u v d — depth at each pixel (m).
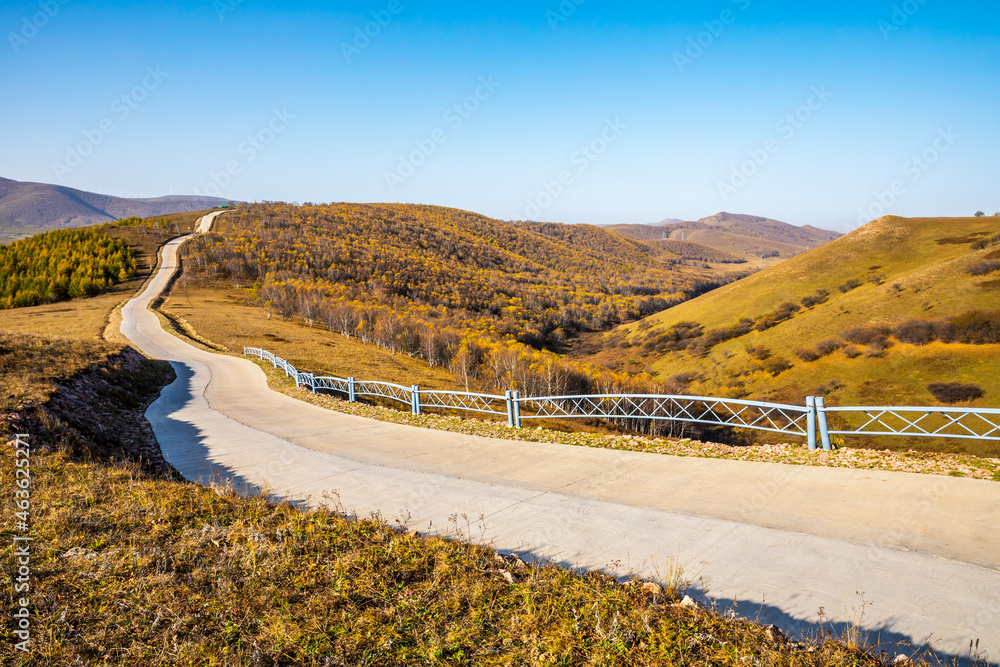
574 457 9.15
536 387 50.00
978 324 47.97
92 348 21.17
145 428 12.98
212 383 24.62
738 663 3.27
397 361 55.78
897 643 3.50
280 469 9.12
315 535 5.36
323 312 75.62
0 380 11.55
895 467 7.06
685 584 4.43
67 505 5.70
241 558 4.77
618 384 56.06
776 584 4.42
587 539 5.58
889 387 46.59
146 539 5.09
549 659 3.36
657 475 7.78
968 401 40.97
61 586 4.12
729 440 36.50
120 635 3.58
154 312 63.44
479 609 3.97
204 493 6.82
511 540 5.64
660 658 3.35
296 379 23.03
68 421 9.62
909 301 60.25
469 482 7.96
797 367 55.91
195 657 3.34
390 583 4.39
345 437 11.89
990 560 4.51
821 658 3.32
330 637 3.62
